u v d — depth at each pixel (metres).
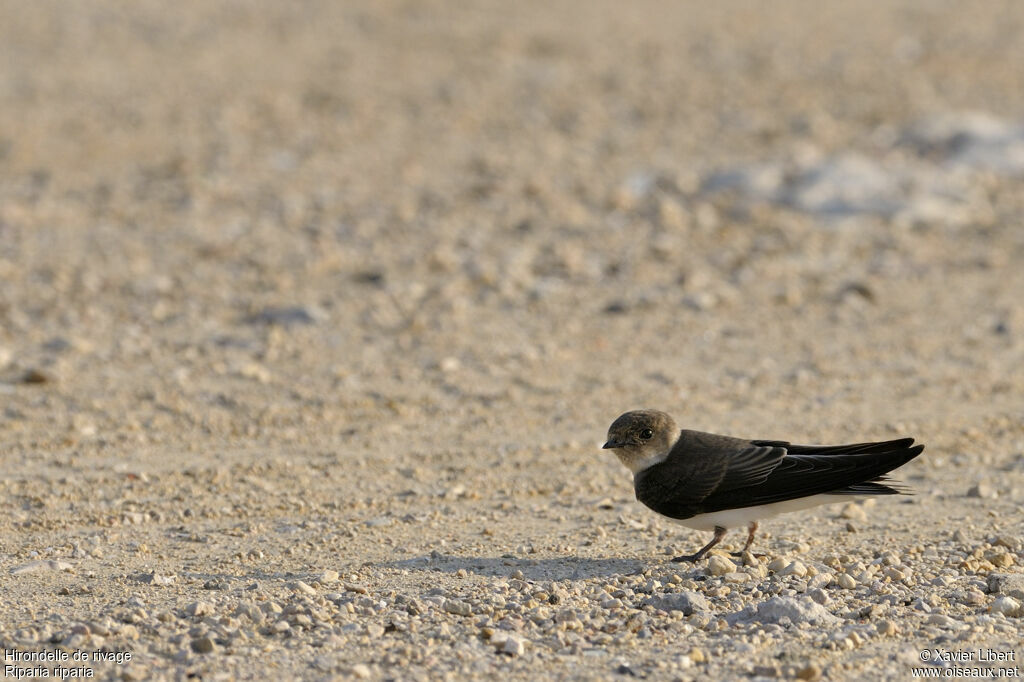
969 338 15.58
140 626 7.65
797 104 30.88
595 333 15.81
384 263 18.91
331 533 9.59
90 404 12.77
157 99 30.56
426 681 6.95
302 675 7.00
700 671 7.11
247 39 37.06
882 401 13.31
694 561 9.01
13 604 8.03
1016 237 20.34
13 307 16.38
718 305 17.02
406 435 12.18
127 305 16.64
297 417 12.61
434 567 8.88
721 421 12.61
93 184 23.64
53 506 10.10
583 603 8.16
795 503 8.69
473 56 35.78
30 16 38.41
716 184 23.52
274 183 24.00
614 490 10.81
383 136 28.05
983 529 9.73
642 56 36.34
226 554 9.12
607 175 24.75
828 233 20.61
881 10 43.56
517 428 12.45
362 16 40.16
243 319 16.19
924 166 24.09
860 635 7.61
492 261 18.94
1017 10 43.31
